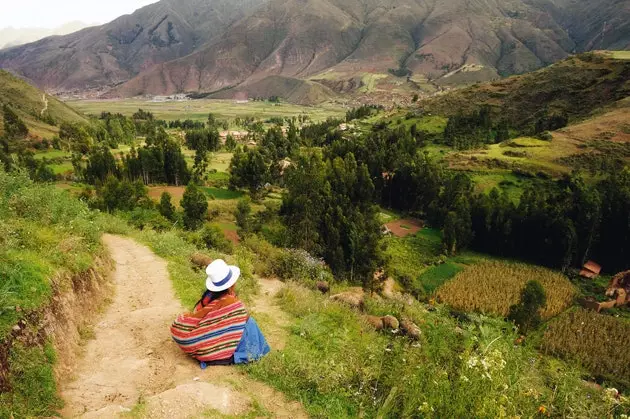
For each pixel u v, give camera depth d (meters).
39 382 5.12
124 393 5.67
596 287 60.22
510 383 5.71
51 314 6.41
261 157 95.62
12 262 6.53
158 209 51.31
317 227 56.50
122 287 10.67
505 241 72.75
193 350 6.61
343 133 166.88
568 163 99.62
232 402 5.56
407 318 12.98
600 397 5.98
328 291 17.08
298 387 6.40
